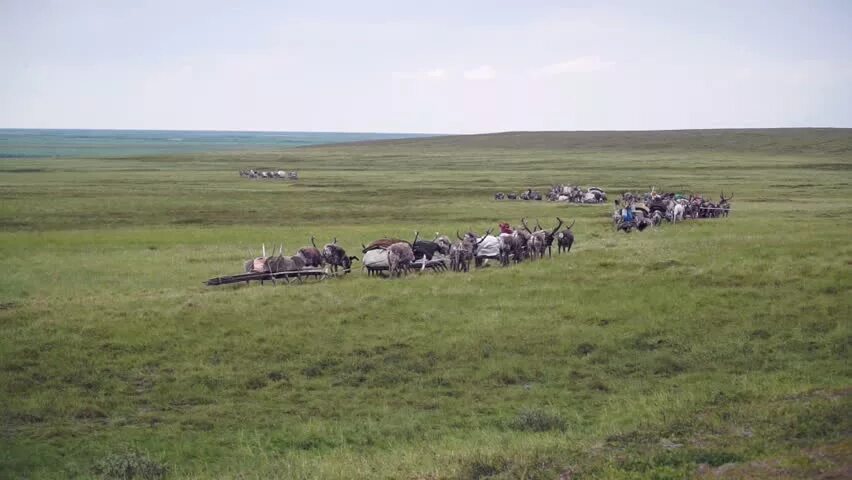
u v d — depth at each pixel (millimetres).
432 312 23953
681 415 14672
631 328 22391
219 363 20453
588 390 18703
